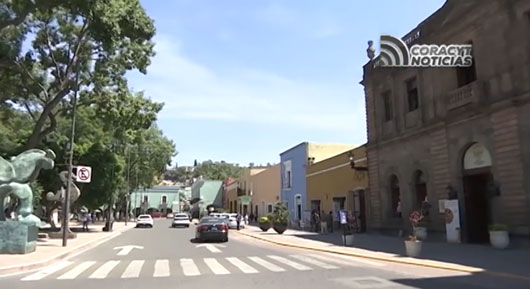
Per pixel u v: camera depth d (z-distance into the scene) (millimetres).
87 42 30188
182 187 144000
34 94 30719
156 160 71438
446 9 22672
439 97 23234
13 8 24359
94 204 38812
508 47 18828
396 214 27953
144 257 18891
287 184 50469
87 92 31469
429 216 23750
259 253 20016
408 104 26516
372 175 30203
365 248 20391
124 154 58750
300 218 45875
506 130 18734
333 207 37406
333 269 13945
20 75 29844
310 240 26625
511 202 18453
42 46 30516
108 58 30281
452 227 21531
